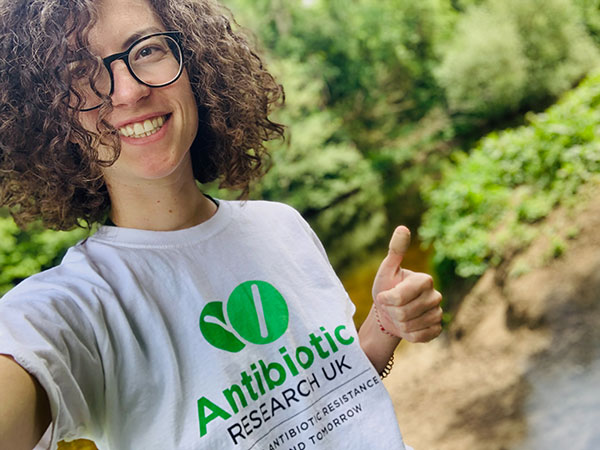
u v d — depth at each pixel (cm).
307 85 722
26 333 41
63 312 44
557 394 210
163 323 48
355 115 787
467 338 268
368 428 52
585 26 614
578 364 217
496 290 275
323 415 51
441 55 758
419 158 682
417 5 793
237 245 54
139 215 52
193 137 52
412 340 57
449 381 252
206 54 56
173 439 46
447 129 701
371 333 60
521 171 311
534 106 625
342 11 801
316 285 56
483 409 227
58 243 340
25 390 38
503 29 606
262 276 53
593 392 202
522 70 605
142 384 46
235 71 59
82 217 57
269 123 67
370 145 746
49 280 47
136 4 49
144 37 48
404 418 248
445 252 312
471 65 622
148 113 48
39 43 45
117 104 47
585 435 187
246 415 48
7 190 55
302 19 801
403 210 585
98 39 47
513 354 240
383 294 56
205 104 57
